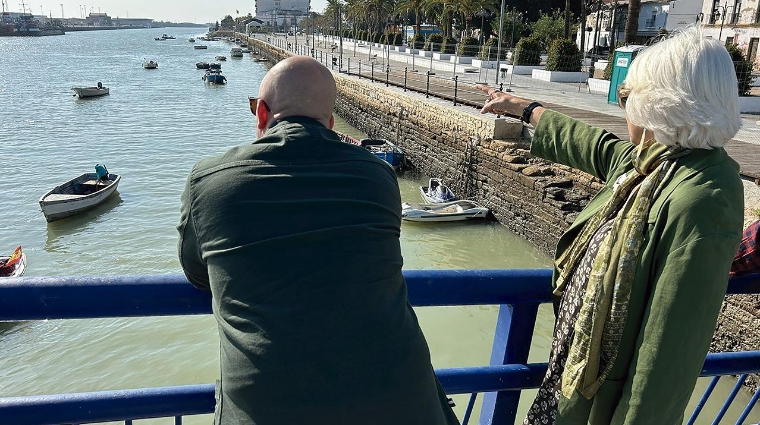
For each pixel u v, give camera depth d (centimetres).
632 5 2639
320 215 142
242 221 139
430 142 2248
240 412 135
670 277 135
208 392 166
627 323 149
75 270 1438
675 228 137
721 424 730
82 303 152
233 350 137
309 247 138
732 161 146
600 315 151
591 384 156
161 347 1048
